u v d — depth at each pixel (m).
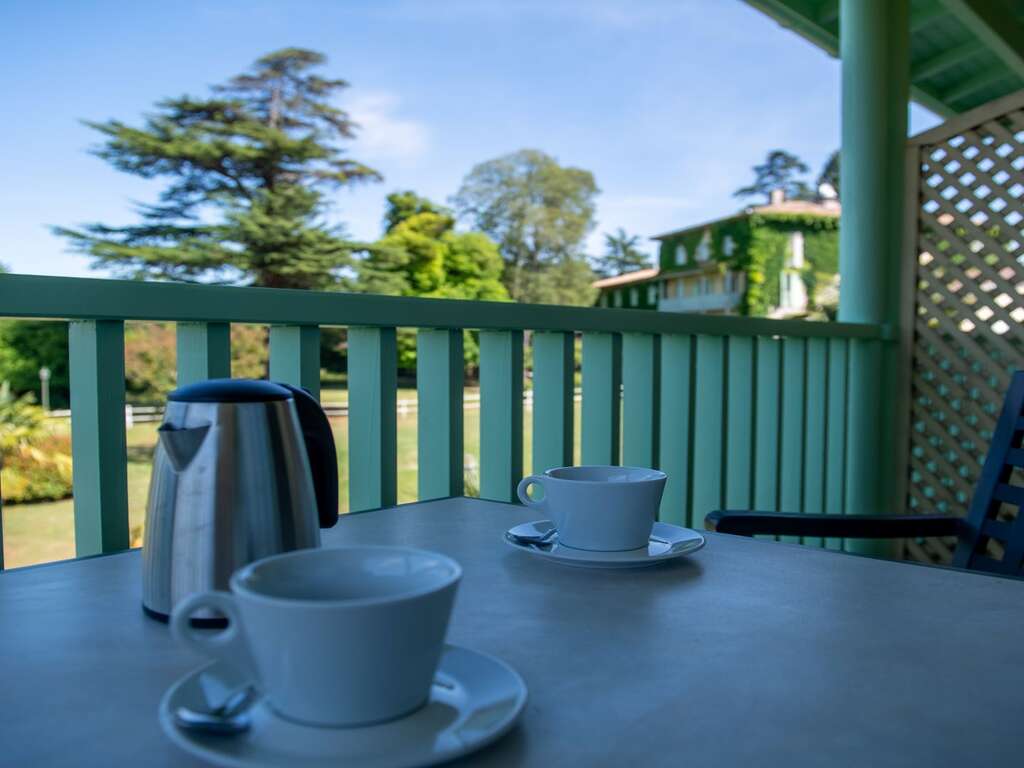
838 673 0.40
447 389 1.32
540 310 1.43
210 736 0.31
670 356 1.88
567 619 0.47
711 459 1.95
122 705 0.35
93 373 0.91
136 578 0.56
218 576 0.46
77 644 0.43
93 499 0.92
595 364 1.66
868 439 2.61
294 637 0.30
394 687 0.32
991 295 2.50
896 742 0.33
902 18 2.64
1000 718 0.35
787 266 21.83
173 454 0.47
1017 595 0.54
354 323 1.13
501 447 1.44
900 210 2.67
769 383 2.16
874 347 2.60
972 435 2.55
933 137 2.60
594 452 1.67
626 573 0.58
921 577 0.58
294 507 0.51
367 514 0.79
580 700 0.36
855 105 2.62
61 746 0.31
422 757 0.29
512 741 0.32
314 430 0.59
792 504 2.26
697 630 0.46
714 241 22.48
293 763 0.28
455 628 0.45
